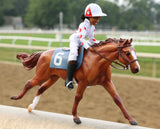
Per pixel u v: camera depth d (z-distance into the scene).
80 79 6.04
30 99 11.59
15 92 12.98
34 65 7.16
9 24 129.12
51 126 6.23
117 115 9.70
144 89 14.20
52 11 104.19
